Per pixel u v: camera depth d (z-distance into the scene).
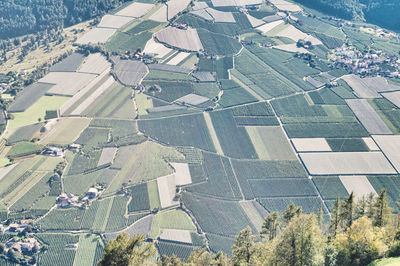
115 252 139.38
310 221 160.38
